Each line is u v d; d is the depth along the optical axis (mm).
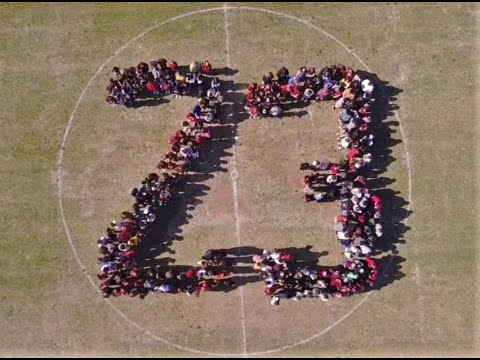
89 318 23531
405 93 23172
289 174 23297
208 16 23297
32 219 23531
